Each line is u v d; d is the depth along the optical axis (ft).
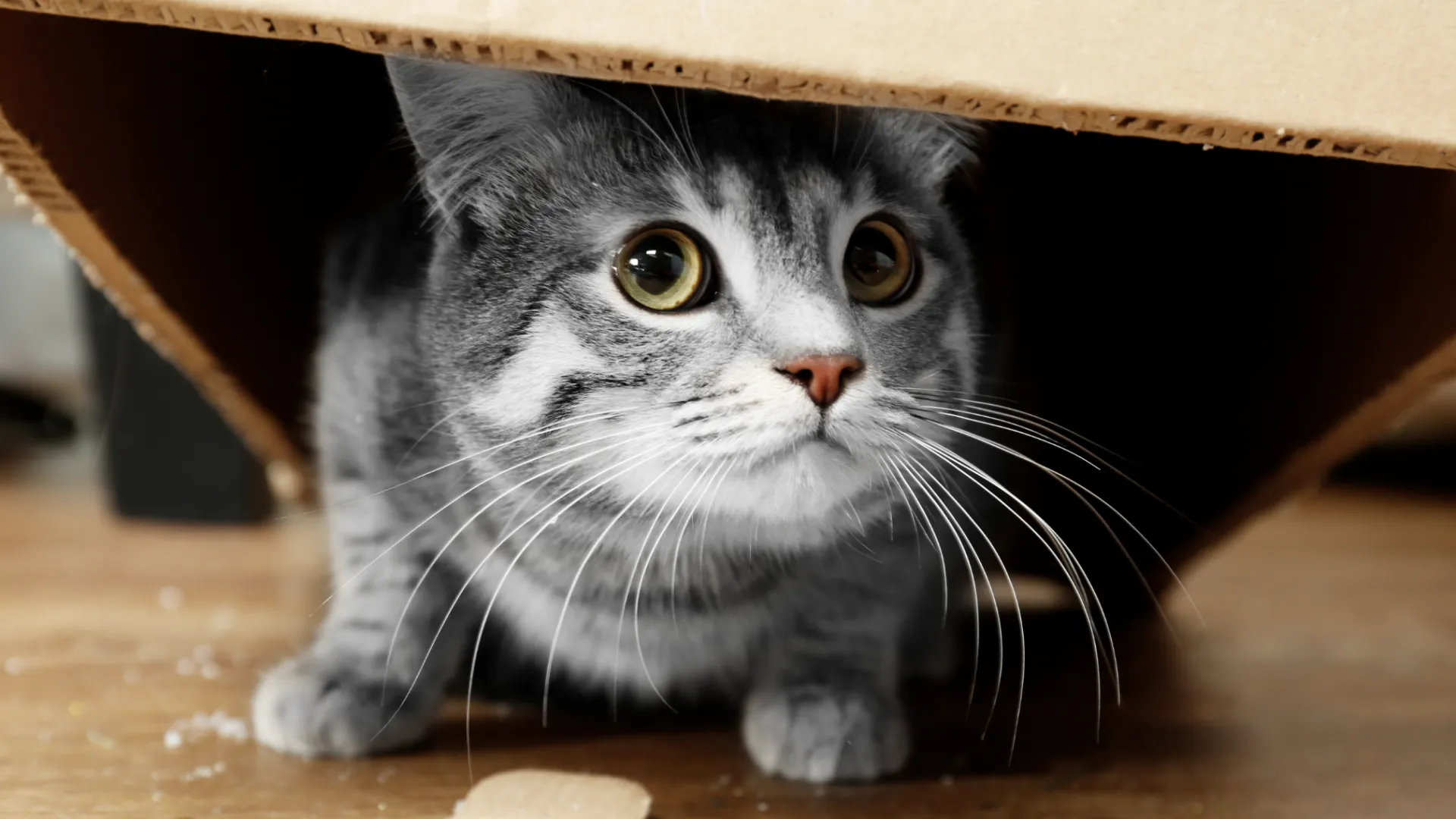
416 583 1.24
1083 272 1.60
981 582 1.49
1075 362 1.56
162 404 2.13
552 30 0.92
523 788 1.13
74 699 1.34
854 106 1.10
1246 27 0.95
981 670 1.49
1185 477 1.57
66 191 1.15
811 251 1.12
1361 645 1.61
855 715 1.21
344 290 1.32
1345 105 0.96
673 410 1.10
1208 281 1.54
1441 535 2.45
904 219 1.19
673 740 1.27
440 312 1.18
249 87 1.43
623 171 1.13
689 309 1.11
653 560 1.20
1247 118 0.95
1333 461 1.39
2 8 1.02
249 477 2.15
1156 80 0.95
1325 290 1.35
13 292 2.76
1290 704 1.40
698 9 0.92
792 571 1.24
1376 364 1.27
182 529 2.17
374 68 1.46
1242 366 1.50
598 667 1.29
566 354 1.13
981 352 1.29
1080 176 1.59
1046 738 1.30
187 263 1.35
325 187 1.56
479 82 1.13
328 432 1.30
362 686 1.23
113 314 2.09
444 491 1.21
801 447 1.10
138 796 1.14
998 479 1.32
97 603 1.66
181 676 1.40
